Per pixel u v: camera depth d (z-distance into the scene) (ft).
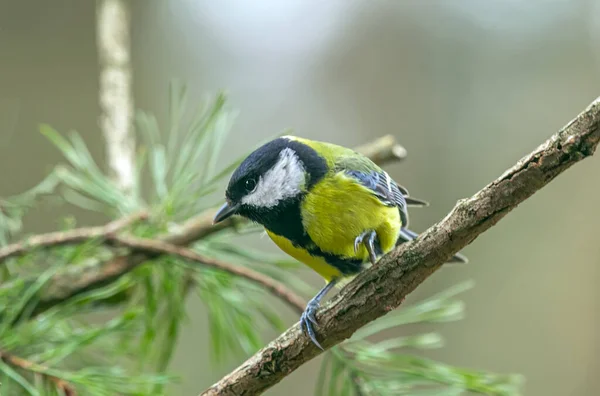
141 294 8.27
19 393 8.13
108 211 8.29
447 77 11.28
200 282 8.26
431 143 11.02
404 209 8.29
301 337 8.06
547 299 10.29
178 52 11.16
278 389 9.38
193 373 8.72
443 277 10.28
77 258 8.20
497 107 11.10
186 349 8.74
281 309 8.80
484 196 8.01
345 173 8.20
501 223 10.88
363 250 8.20
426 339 8.20
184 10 11.32
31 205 8.23
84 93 10.41
